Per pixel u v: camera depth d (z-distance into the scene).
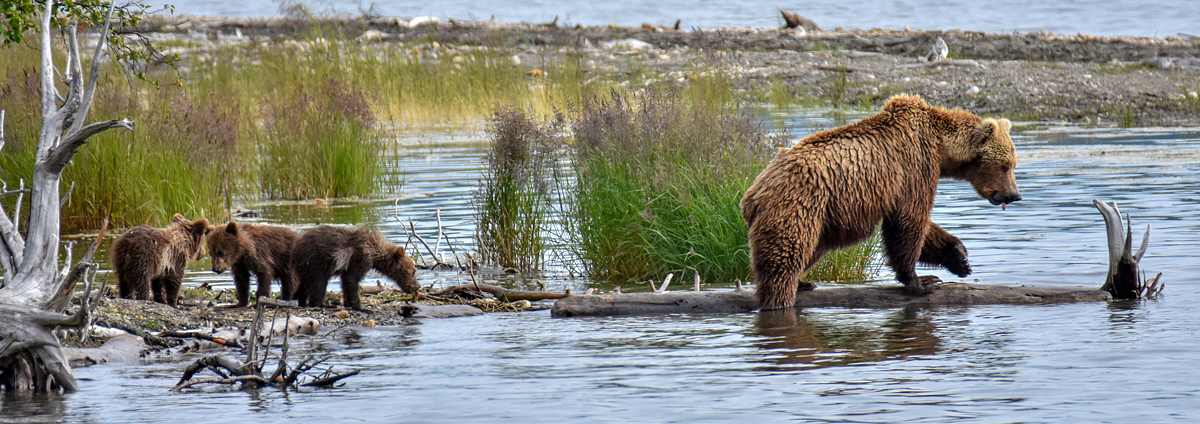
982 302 12.00
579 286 14.10
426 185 24.05
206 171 19.81
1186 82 39.97
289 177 22.70
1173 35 60.44
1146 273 13.56
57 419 7.84
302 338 10.91
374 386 8.76
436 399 8.28
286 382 8.86
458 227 18.41
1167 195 20.59
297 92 25.97
